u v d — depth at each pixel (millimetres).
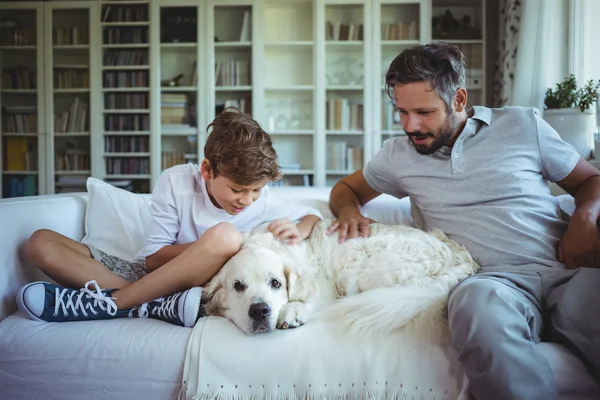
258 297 1217
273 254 1339
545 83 2963
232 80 4102
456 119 1472
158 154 4121
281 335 1181
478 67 3934
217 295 1318
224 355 1141
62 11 4121
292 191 2037
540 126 1469
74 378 1176
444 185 1496
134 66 4117
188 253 1300
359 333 1167
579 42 2992
